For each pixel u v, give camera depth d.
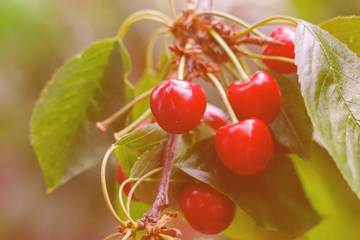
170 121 0.39
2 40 0.87
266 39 0.42
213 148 0.41
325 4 0.71
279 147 0.43
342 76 0.38
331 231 0.46
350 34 0.41
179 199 0.41
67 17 0.93
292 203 0.43
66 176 0.46
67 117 0.46
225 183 0.41
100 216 0.96
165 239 0.36
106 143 0.46
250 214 0.41
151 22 1.06
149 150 0.40
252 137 0.40
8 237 0.96
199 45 0.43
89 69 0.47
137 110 0.47
